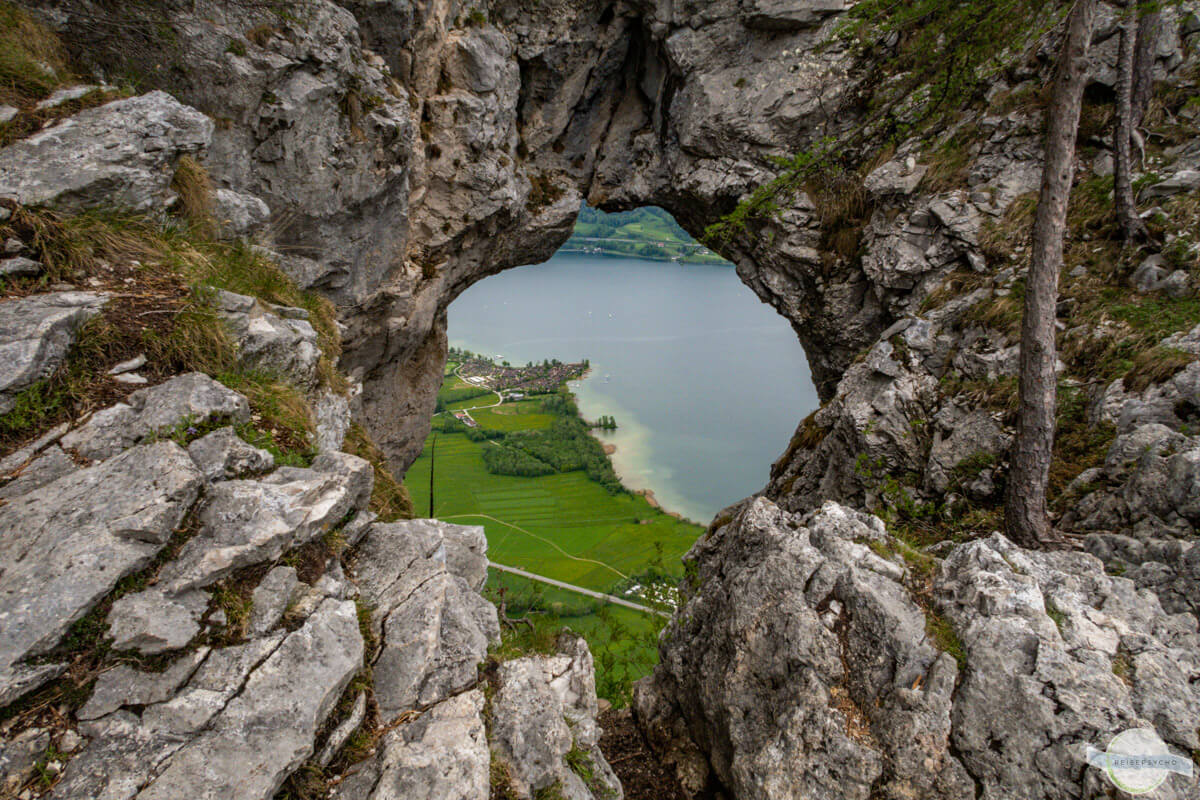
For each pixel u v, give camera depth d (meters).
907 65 13.05
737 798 5.25
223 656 3.42
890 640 4.90
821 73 17.69
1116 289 9.85
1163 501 6.30
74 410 4.30
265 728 3.24
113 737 3.00
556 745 4.54
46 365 4.33
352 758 3.67
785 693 5.16
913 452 9.73
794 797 4.68
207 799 2.89
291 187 12.16
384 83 13.66
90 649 3.19
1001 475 8.44
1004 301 10.48
